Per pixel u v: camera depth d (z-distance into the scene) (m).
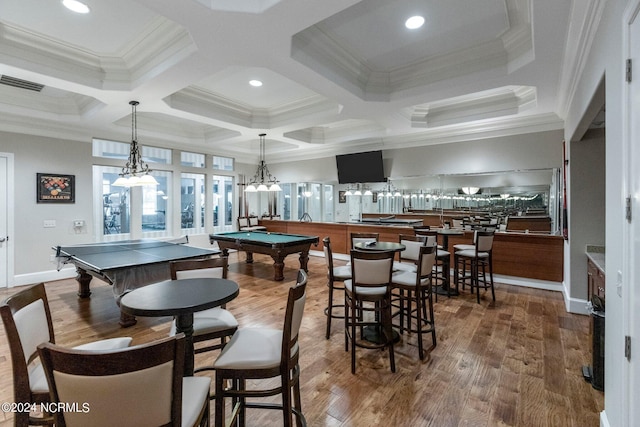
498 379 2.36
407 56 3.38
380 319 3.10
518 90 4.34
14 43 2.98
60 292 4.59
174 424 1.08
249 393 1.58
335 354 2.75
